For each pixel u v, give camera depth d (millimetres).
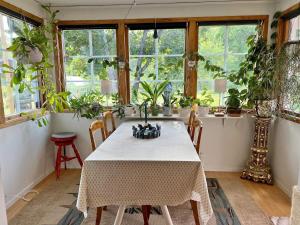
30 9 2715
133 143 1975
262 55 2680
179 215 2094
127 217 2070
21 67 2342
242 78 2871
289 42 2314
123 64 3072
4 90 2359
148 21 2990
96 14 3025
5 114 2379
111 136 2215
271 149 2896
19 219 2062
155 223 1979
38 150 2854
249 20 2883
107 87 2898
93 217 2080
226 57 3068
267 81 2562
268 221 2008
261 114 2688
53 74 3139
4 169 2236
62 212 2164
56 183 2805
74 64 3219
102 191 1575
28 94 2785
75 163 3289
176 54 3129
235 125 3041
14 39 2348
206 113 2973
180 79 3178
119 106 3010
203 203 1499
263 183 2758
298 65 2174
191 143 1975
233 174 3043
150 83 3217
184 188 1563
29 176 2654
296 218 1350
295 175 2346
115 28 3059
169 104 3010
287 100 2377
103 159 1560
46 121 2924
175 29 3066
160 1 2822
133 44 3146
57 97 2879
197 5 2910
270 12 2828
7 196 2277
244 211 2168
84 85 3252
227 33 3018
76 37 3162
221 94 3148
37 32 2496
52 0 2785
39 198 2441
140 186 1572
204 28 3027
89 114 2990
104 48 3160
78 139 3229
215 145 3105
